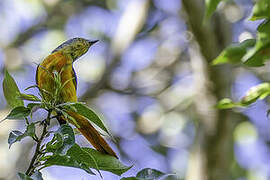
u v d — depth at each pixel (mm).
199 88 9016
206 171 9023
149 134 12633
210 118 8945
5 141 10664
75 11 14125
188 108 12531
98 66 13508
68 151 3449
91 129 4758
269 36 2705
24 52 13672
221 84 8734
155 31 13773
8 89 3666
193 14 8039
